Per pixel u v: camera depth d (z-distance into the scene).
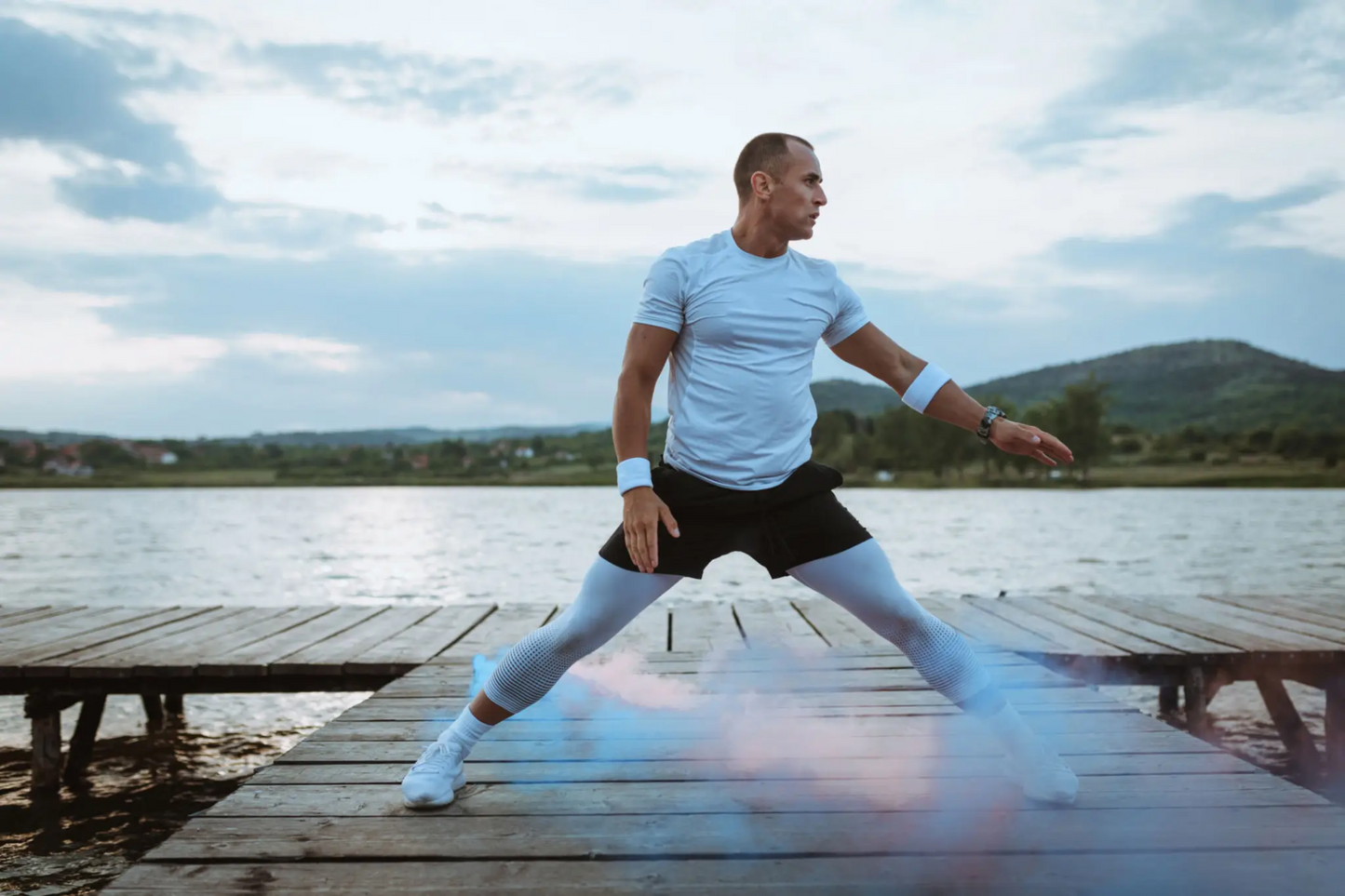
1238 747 6.59
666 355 2.96
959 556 20.91
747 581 15.45
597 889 2.63
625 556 2.97
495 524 38.38
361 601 13.98
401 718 4.47
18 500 81.50
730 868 2.76
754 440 2.92
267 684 5.97
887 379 3.28
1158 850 2.85
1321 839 2.92
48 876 4.57
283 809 3.21
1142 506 52.72
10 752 6.71
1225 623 7.17
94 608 8.20
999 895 2.58
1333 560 19.70
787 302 2.94
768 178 2.88
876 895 2.58
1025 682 5.04
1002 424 3.15
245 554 23.17
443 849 2.88
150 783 6.11
